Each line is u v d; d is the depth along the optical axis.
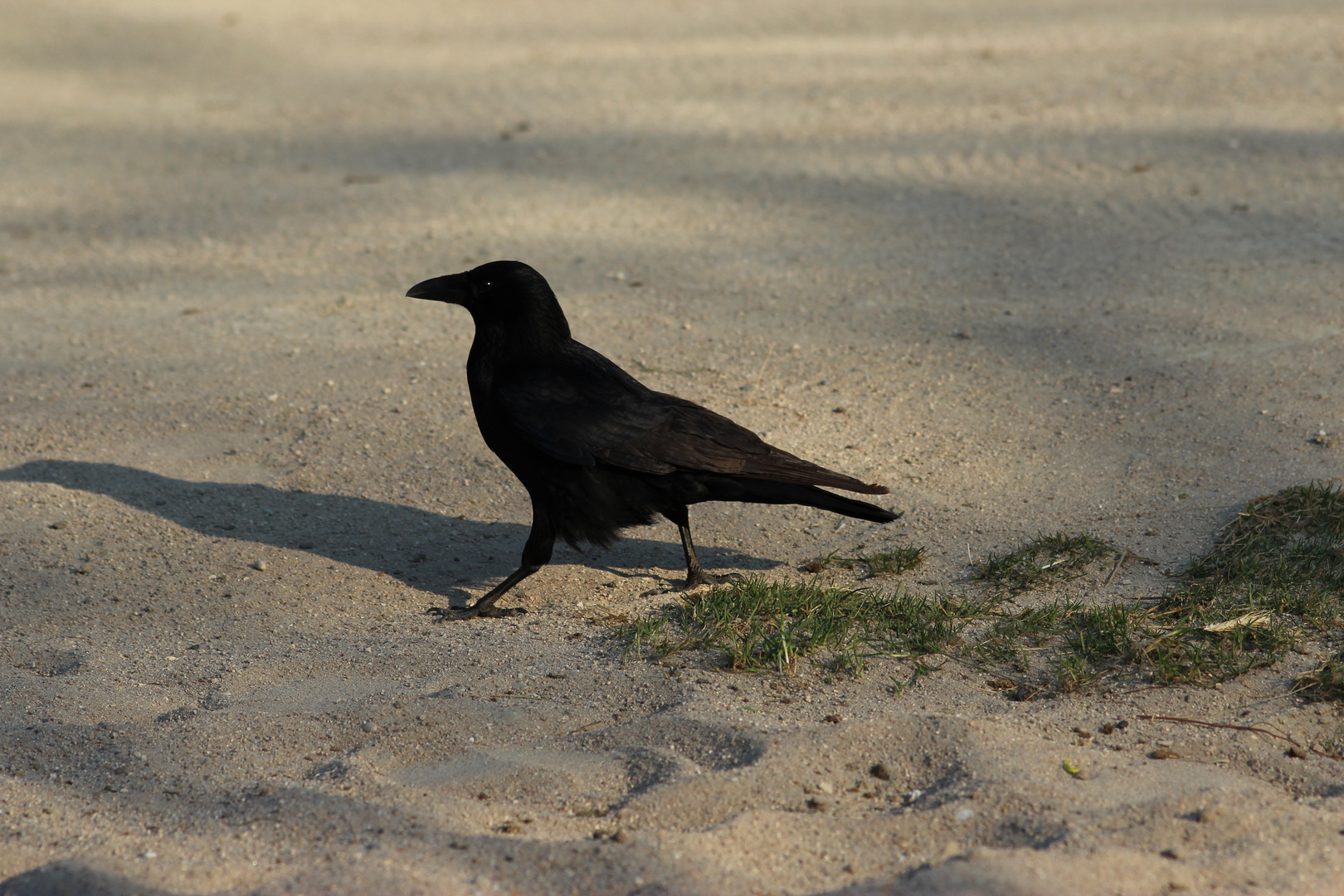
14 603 8.70
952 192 19.67
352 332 14.68
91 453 11.35
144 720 6.91
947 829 5.38
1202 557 8.46
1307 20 33.84
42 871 5.12
